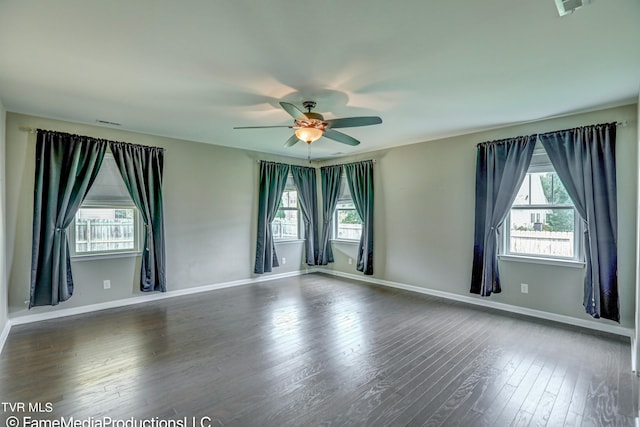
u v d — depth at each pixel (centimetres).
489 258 421
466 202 460
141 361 279
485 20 191
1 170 326
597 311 338
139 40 211
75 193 392
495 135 431
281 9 179
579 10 180
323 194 663
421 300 468
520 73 263
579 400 223
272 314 406
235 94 305
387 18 188
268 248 589
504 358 286
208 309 426
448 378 252
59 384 242
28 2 170
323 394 230
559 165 369
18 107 343
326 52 228
